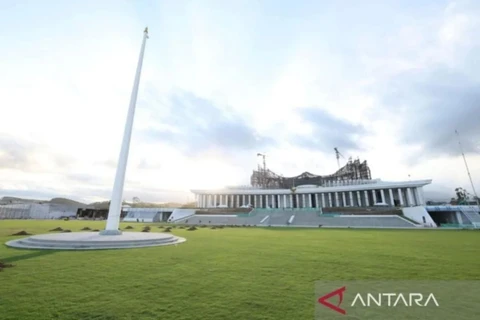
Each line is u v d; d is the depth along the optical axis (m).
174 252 13.45
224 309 5.68
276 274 8.80
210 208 72.00
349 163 93.38
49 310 5.53
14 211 73.75
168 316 5.28
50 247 14.14
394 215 51.12
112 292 6.76
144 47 23.34
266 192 81.75
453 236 25.16
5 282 7.57
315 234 27.36
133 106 21.31
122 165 20.12
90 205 92.50
